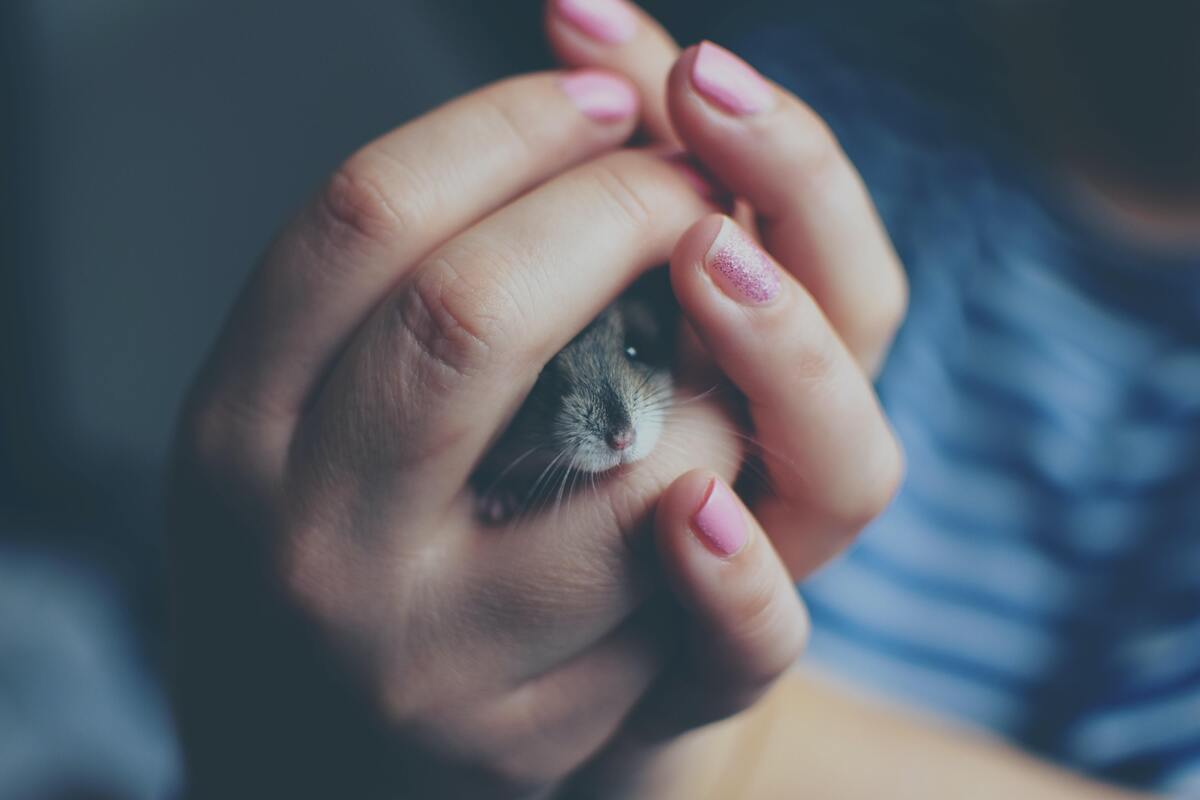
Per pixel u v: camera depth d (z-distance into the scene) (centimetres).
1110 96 39
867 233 25
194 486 25
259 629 25
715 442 25
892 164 39
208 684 26
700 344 26
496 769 25
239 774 26
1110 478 35
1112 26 39
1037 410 35
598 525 24
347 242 23
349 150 78
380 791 26
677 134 24
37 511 65
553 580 24
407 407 23
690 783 28
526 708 25
